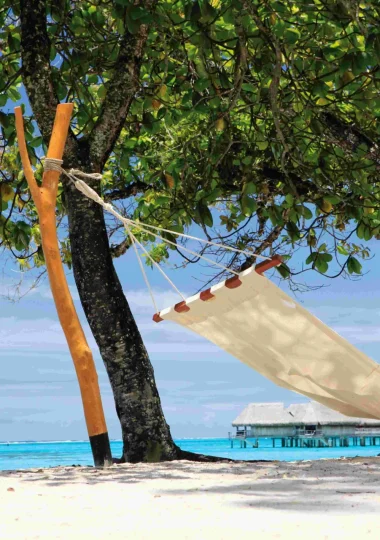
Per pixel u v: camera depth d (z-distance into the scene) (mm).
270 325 16312
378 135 24656
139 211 30797
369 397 18062
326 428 168375
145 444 21703
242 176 26484
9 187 23797
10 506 10609
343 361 17078
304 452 117062
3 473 17594
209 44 19781
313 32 20984
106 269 22562
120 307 22547
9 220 26125
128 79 22656
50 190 15102
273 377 18875
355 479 13750
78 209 22516
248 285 15094
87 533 7852
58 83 23344
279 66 20719
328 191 24578
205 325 17188
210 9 18141
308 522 8320
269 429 173500
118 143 30812
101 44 23484
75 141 22703
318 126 23016
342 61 19266
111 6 22547
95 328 22391
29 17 22125
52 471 17812
